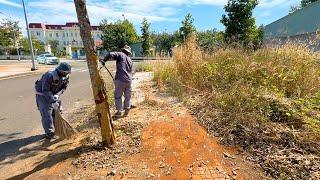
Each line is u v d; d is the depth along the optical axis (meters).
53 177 3.74
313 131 4.30
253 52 8.47
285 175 3.48
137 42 47.19
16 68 25.64
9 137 5.37
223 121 5.07
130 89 6.17
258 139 4.36
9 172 3.97
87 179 3.63
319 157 3.79
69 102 8.71
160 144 4.48
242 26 18.38
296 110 5.01
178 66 8.63
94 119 6.12
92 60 4.16
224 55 8.48
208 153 4.13
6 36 58.88
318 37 7.87
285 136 4.36
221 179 3.48
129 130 5.11
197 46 9.16
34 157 4.41
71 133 4.94
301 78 6.21
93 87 4.26
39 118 6.73
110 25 45.00
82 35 4.05
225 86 6.72
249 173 3.59
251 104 5.33
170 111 6.07
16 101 9.02
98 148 4.50
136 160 4.05
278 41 8.73
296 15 19.09
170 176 3.60
